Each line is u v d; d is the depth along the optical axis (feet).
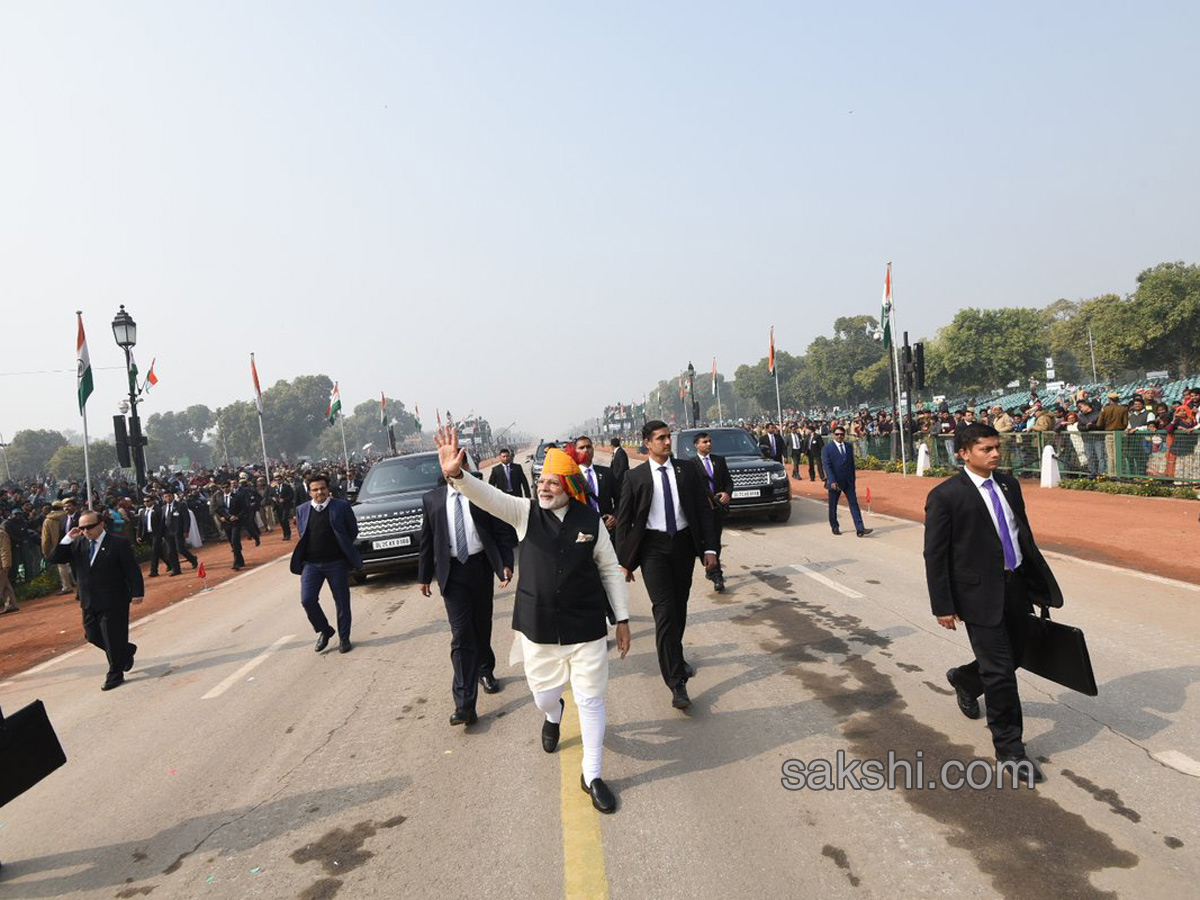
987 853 9.36
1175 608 19.61
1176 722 12.60
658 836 10.37
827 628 20.13
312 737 15.76
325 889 9.95
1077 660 11.09
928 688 15.12
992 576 11.59
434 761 13.75
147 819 12.77
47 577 46.96
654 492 15.47
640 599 26.84
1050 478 49.01
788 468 86.12
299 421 458.91
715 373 208.64
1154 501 39.01
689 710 14.99
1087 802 10.37
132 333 56.08
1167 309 194.59
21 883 11.07
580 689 11.63
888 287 72.18
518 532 12.26
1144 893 8.36
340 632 22.71
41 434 381.81
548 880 9.57
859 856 9.52
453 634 15.71
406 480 36.86
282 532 70.74
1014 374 241.76
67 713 19.80
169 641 27.50
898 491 54.70
